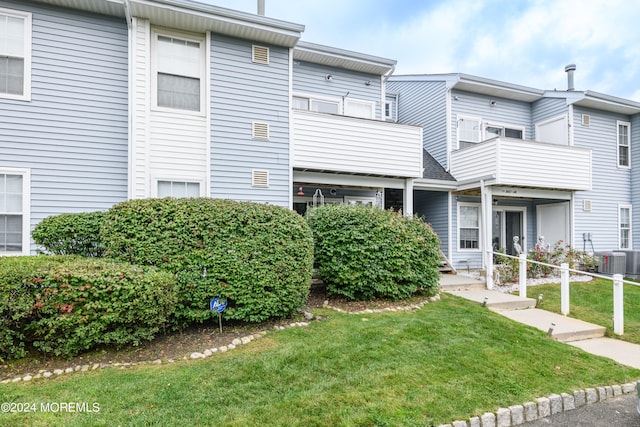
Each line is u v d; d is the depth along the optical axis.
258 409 3.01
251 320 4.98
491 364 4.10
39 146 6.50
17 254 6.31
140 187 6.72
